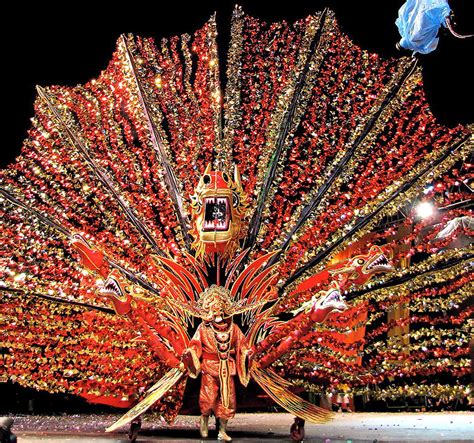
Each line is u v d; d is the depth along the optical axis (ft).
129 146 21.53
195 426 23.02
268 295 18.24
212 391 17.39
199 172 20.80
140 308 16.78
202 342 17.57
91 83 22.00
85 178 20.56
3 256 19.51
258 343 17.66
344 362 18.61
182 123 21.62
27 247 19.48
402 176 20.06
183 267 18.12
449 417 26.86
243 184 20.59
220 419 17.33
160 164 20.70
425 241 19.35
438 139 20.57
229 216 18.30
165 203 20.61
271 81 22.57
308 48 21.59
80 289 18.40
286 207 22.27
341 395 18.69
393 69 21.47
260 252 19.67
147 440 17.53
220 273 18.58
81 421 24.86
